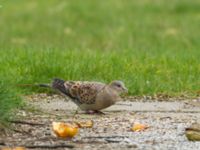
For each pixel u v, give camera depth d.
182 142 11.15
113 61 17.05
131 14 34.31
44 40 28.14
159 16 33.62
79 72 16.02
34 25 31.81
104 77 15.91
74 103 14.32
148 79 16.12
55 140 11.16
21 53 17.36
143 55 18.16
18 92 14.01
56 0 38.16
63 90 13.73
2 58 16.67
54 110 13.62
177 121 12.75
